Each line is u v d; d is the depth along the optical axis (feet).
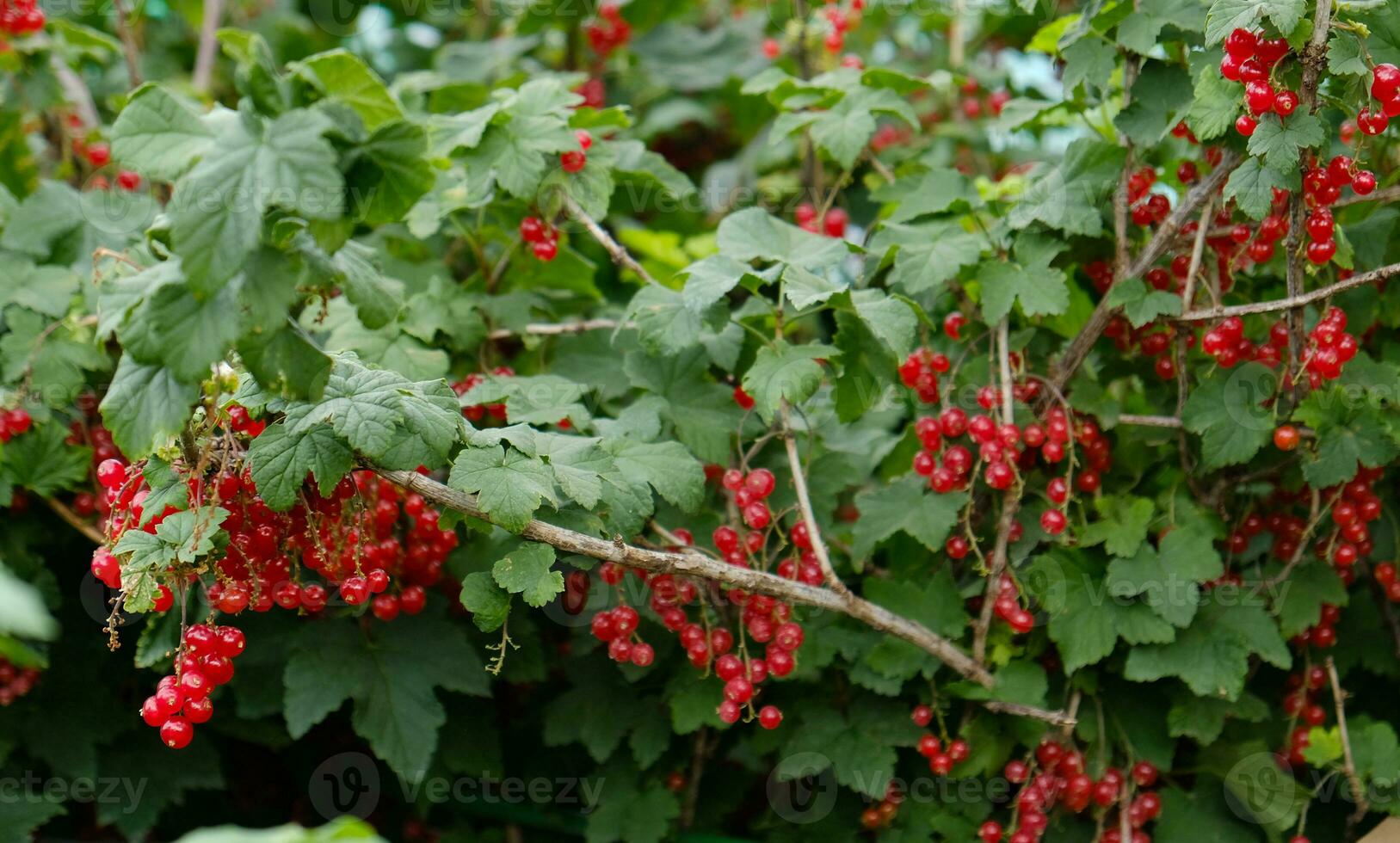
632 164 4.84
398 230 4.90
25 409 4.49
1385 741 4.53
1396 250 4.53
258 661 4.52
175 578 4.05
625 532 4.25
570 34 5.65
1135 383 4.79
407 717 4.48
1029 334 4.53
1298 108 4.17
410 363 4.58
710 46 5.85
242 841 3.52
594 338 4.82
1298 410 4.42
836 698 4.65
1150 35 4.42
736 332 4.60
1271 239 4.42
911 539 4.65
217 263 3.83
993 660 4.55
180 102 3.93
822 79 4.88
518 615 4.67
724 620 4.54
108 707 4.69
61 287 4.59
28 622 3.55
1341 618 4.73
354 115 3.95
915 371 4.52
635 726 4.68
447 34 6.26
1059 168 4.54
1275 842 4.56
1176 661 4.50
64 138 5.07
